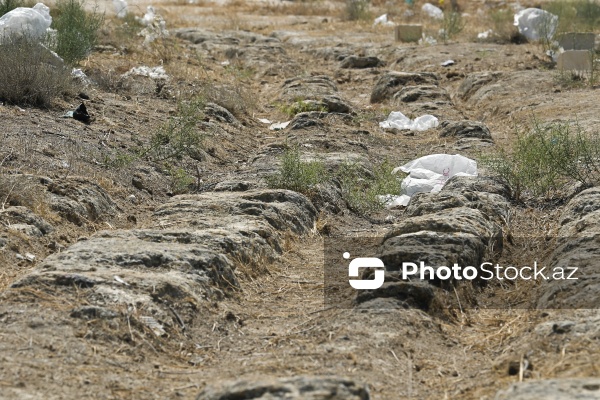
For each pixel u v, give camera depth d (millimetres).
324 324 11258
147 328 10477
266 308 12250
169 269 12078
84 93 24078
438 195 17219
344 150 23125
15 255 12836
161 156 20031
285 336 10984
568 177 18609
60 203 15000
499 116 28266
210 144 22219
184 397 9148
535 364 9734
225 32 46719
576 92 29156
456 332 11406
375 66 39156
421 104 30047
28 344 9703
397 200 19297
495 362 10094
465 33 46344
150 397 9086
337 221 17500
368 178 20672
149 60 32500
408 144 24953
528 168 18297
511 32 42344
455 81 34625
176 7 60156
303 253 15133
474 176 19094
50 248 13523
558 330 10266
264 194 16859
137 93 26812
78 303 10688
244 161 21844
